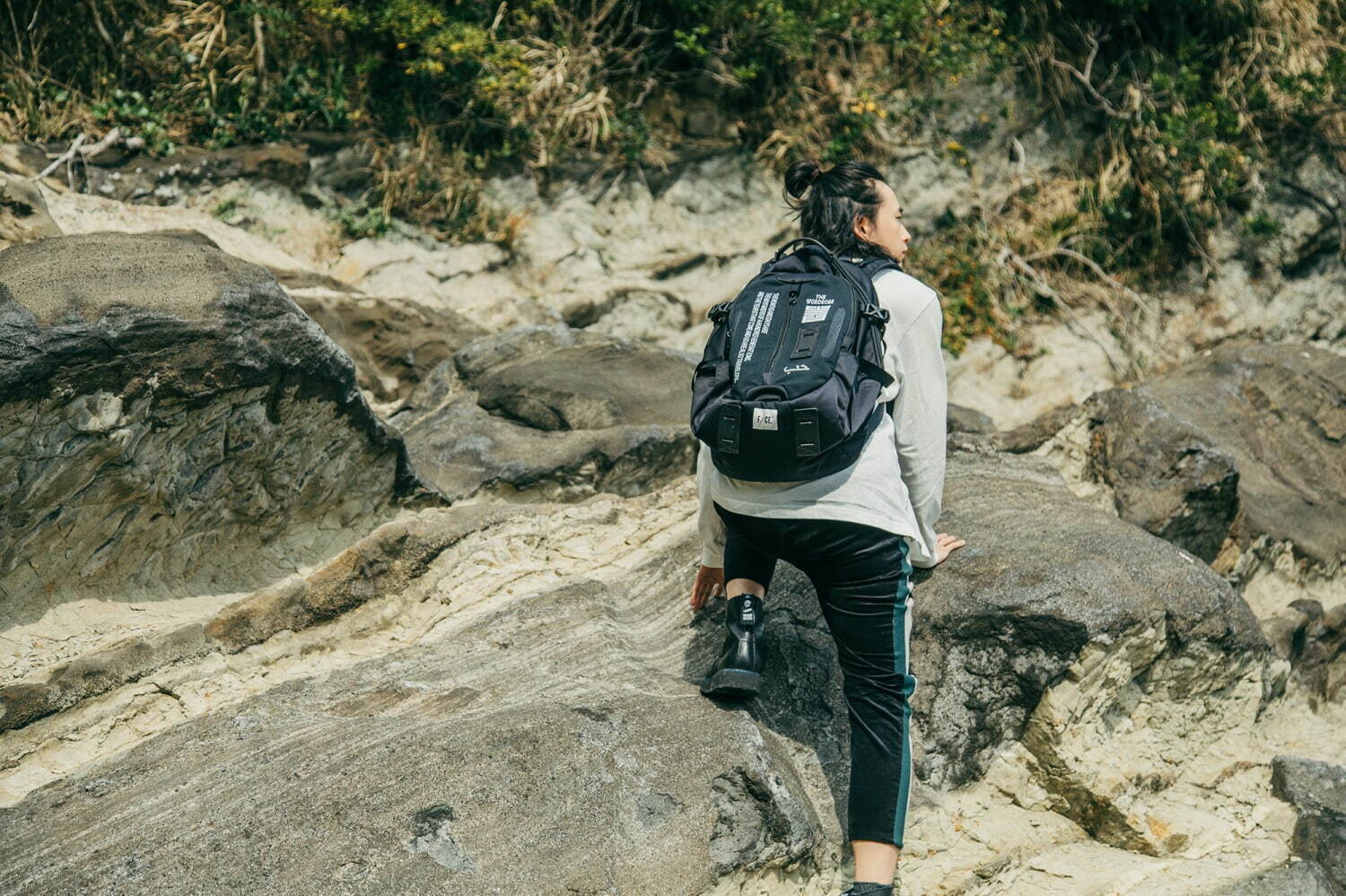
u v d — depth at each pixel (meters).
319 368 3.01
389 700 2.56
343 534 3.51
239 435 2.94
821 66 7.68
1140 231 7.81
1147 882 2.54
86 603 2.87
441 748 2.26
